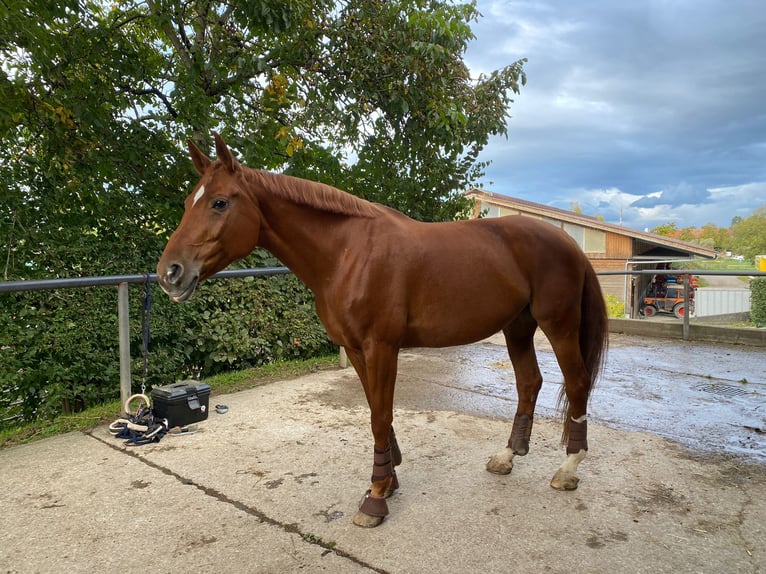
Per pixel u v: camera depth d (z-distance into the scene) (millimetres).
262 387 4160
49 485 2359
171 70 5027
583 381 2383
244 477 2453
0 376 3424
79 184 4113
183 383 3322
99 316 3951
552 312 2305
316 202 2039
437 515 2098
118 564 1766
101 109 4254
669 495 2279
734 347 5852
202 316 4590
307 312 5480
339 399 3799
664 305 14820
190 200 1947
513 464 2621
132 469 2539
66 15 4176
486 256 2188
